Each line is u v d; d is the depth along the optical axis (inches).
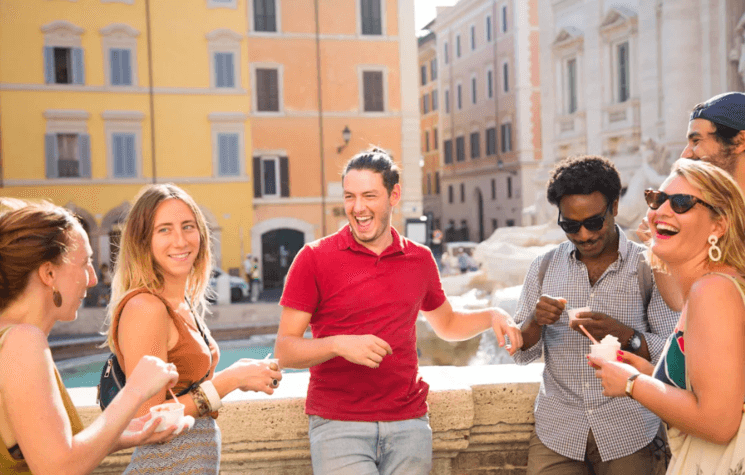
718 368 66.9
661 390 72.6
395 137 1117.1
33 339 63.3
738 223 72.8
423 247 102.0
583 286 102.8
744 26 710.5
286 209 1079.6
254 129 1061.8
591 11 917.8
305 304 95.0
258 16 1057.5
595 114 920.3
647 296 99.9
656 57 806.5
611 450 98.3
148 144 1018.7
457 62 1769.2
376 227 94.4
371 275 95.3
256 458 110.1
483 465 119.9
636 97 852.0
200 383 85.2
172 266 84.5
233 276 971.3
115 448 68.6
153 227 84.0
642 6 820.6
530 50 1477.6
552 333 104.6
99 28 994.1
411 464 95.2
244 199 1061.8
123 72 1007.6
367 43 1101.7
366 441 94.0
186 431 82.1
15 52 970.1
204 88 1036.5
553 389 105.3
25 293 67.8
